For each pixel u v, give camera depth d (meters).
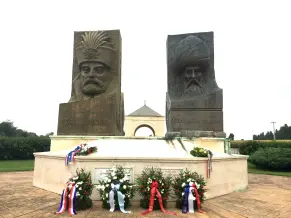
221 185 7.21
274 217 5.04
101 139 8.23
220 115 10.59
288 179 11.20
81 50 10.20
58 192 6.92
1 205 5.71
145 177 5.63
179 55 11.04
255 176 12.40
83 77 10.10
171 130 10.57
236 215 5.12
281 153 15.07
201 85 10.92
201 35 11.33
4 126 47.50
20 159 24.77
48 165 7.57
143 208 5.48
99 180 5.84
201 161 6.51
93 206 5.60
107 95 9.77
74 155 6.39
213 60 11.09
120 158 6.24
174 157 6.40
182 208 5.34
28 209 5.38
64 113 9.77
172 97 11.09
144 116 32.78
